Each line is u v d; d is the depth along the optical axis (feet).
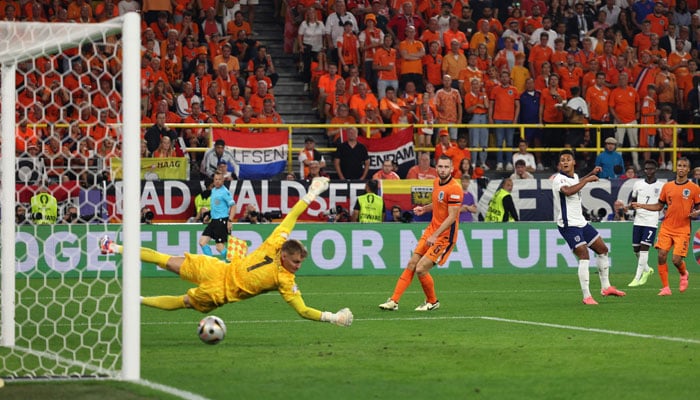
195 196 200.13
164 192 198.80
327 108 236.84
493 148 232.94
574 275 196.24
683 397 69.10
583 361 84.99
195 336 103.55
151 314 125.70
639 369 80.64
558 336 102.32
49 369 82.38
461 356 88.17
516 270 199.93
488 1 274.57
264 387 72.59
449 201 128.26
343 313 96.37
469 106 239.91
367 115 229.25
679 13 285.43
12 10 236.43
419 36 261.65
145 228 189.57
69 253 179.93
